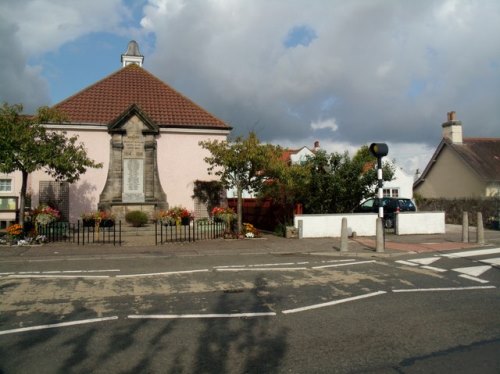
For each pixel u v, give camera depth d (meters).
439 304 7.44
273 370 4.74
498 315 6.78
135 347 5.44
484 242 15.96
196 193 21.81
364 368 4.79
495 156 32.94
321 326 6.26
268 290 8.51
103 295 8.10
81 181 20.64
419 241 16.64
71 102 21.95
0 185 22.53
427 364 4.90
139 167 21.11
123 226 19.59
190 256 13.18
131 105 20.92
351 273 10.30
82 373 4.68
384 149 13.56
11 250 13.96
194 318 6.65
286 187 18.72
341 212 20.48
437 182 35.88
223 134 22.44
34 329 6.13
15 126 14.45
